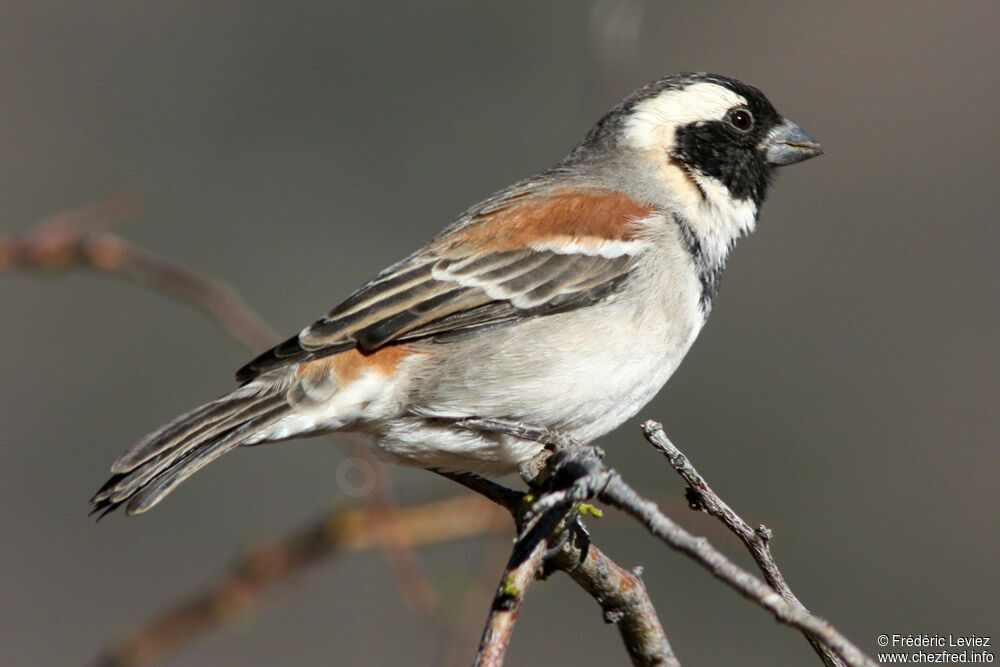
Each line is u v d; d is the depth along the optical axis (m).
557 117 16.38
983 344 15.00
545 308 7.49
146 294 15.49
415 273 7.49
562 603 13.08
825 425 14.39
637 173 8.33
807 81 17.81
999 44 18.20
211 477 14.53
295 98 16.53
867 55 18.12
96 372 15.16
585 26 16.92
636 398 7.70
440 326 7.37
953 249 16.08
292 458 14.72
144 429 14.93
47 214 15.33
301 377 7.17
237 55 16.80
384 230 15.73
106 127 16.22
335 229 15.67
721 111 8.47
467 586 8.58
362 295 7.39
